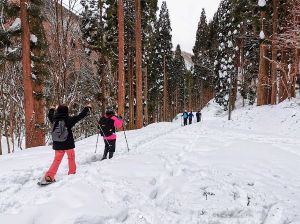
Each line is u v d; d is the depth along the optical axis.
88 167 8.80
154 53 52.38
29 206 5.73
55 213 5.27
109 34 29.12
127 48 34.56
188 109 88.94
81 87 27.81
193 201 6.00
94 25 28.06
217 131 19.30
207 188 6.68
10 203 6.09
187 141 13.84
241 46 43.09
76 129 35.59
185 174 7.84
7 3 16.52
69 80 23.44
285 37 24.23
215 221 5.31
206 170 8.09
